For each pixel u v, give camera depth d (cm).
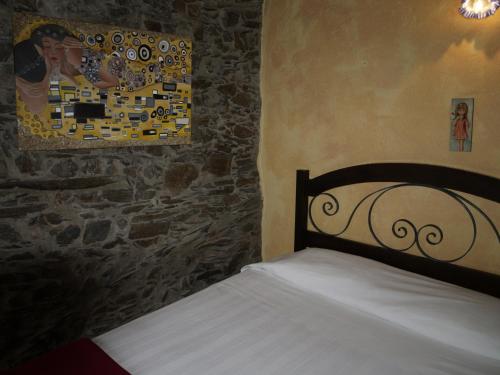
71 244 219
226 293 204
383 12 222
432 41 205
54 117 202
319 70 258
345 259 219
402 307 175
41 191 205
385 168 225
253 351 157
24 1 188
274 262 227
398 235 229
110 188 230
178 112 251
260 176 308
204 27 261
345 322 177
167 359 151
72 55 204
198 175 272
